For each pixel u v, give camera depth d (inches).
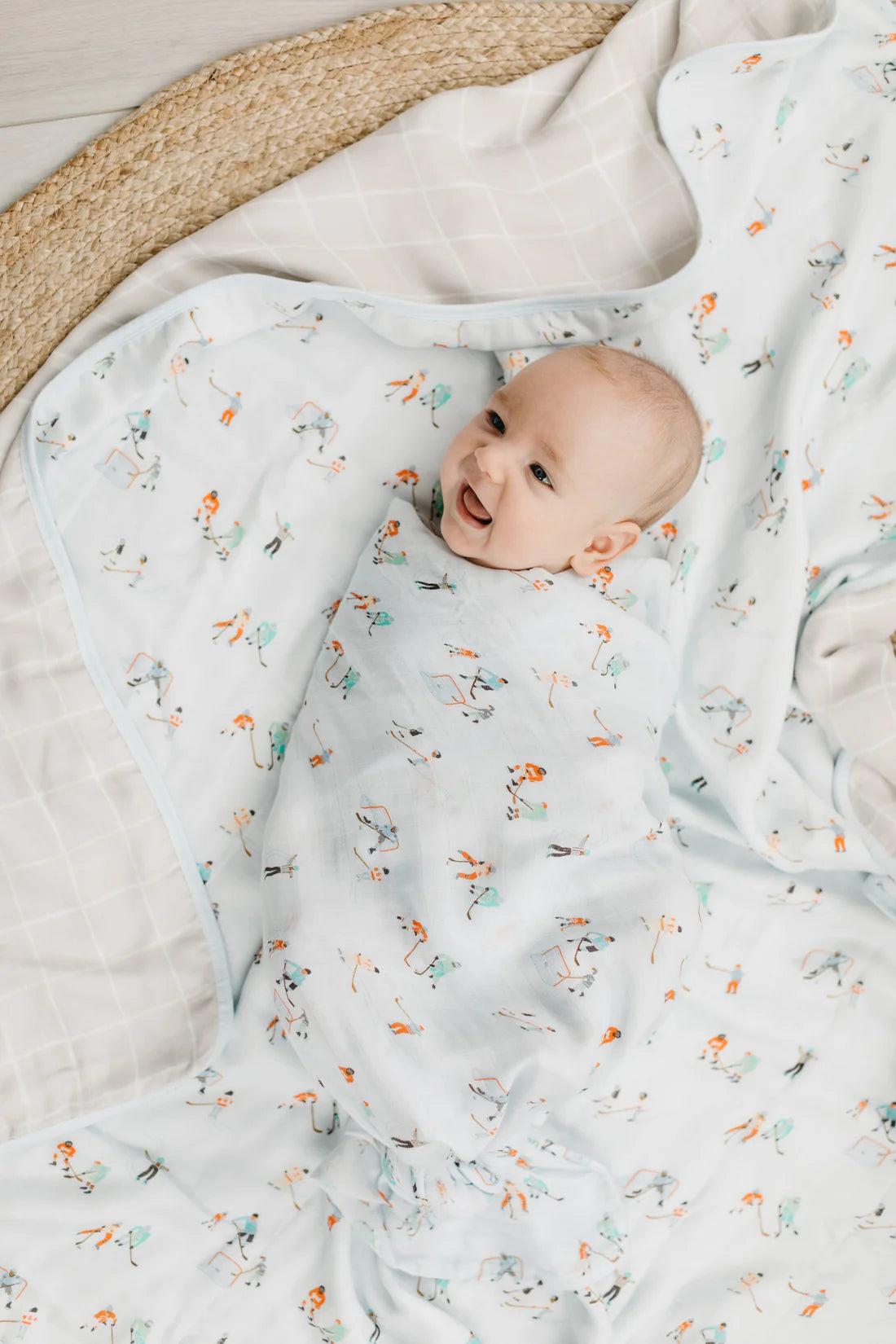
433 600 51.6
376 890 47.1
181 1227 50.8
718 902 57.3
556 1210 50.6
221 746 53.6
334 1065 46.6
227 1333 50.3
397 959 46.8
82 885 50.5
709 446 57.7
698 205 55.7
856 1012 57.6
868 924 57.9
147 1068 50.7
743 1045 56.6
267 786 53.8
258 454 55.5
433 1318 50.4
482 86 57.8
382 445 56.8
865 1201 55.8
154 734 52.9
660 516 55.6
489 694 49.7
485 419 53.0
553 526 51.8
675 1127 55.2
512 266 56.7
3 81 56.4
